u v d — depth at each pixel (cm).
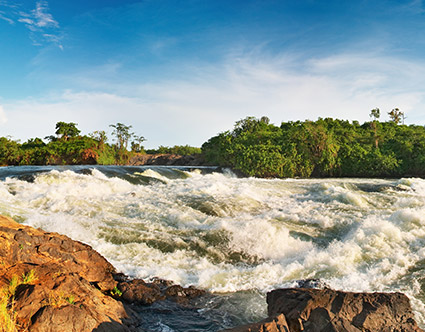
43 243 710
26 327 424
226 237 1059
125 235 1045
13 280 512
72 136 7931
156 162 8138
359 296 540
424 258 929
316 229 1205
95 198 1498
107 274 754
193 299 709
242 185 2070
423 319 629
